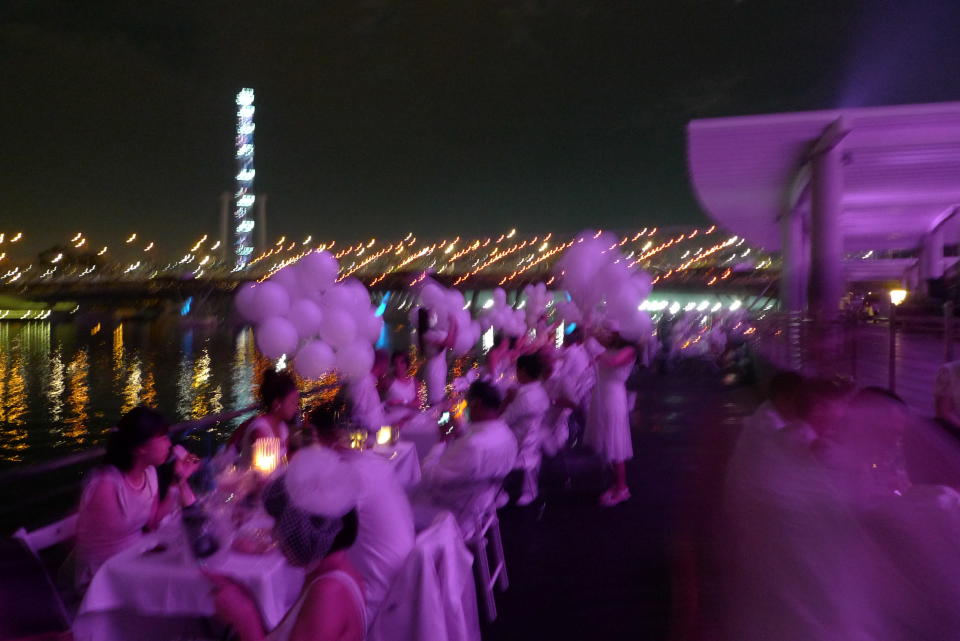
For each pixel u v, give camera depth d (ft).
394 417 17.52
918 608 5.05
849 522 5.26
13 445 100.94
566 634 10.86
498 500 17.15
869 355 32.30
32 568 7.29
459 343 21.95
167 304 376.07
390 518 8.55
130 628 8.11
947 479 5.67
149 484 9.90
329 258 14.49
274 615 7.74
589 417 18.63
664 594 12.20
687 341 56.95
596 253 18.78
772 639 5.23
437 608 8.45
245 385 149.79
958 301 35.50
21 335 320.50
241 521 8.87
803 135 35.04
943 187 48.06
